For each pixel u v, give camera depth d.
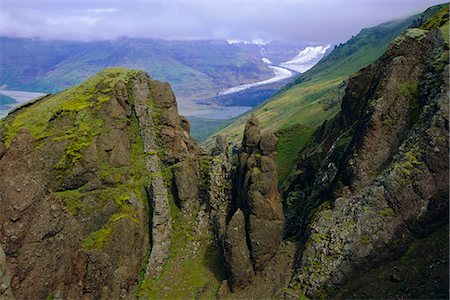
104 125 73.75
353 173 60.19
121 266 61.53
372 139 60.50
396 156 56.84
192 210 75.25
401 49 66.50
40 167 49.03
